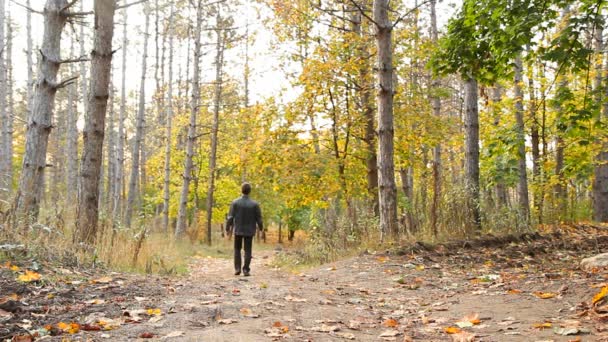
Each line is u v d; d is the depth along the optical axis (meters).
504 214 11.62
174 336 3.82
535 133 15.83
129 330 3.96
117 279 6.37
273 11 15.26
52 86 8.60
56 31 8.66
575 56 7.12
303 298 5.78
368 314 5.04
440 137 15.77
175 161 29.09
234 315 4.71
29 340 3.50
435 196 10.66
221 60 23.22
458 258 8.62
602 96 7.49
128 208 22.69
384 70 10.54
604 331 3.64
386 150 10.50
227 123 27.31
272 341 3.80
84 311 4.50
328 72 14.72
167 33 27.70
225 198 28.61
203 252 17.05
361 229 11.30
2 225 6.53
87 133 8.82
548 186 14.89
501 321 4.33
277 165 15.52
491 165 18.22
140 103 23.59
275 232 46.47
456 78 25.34
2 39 23.06
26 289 4.89
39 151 8.42
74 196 9.67
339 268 8.35
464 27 8.16
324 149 17.05
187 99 31.67
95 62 8.89
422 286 6.58
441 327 4.30
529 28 7.03
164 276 7.71
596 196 17.94
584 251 9.28
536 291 5.46
